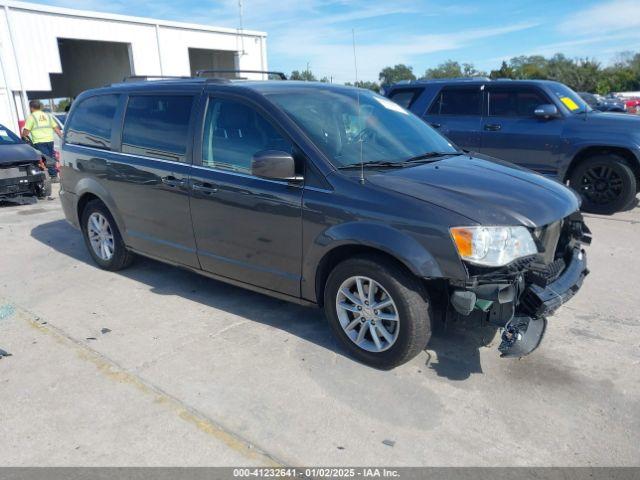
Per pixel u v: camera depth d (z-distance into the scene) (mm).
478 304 3080
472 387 3240
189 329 4062
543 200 3359
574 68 71500
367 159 3697
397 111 4648
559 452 2682
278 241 3727
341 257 3537
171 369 3484
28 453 2717
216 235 4145
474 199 3186
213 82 4262
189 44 21781
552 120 7664
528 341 3039
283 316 4266
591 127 7352
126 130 4867
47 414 3033
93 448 2748
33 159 9023
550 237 3342
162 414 3016
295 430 2867
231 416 2992
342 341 3600
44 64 17297
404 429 2867
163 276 5254
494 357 3570
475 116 8344
